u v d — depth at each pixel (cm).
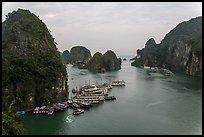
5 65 11162
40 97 11900
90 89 15712
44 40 14038
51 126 9406
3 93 10662
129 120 9956
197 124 9400
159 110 11338
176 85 18050
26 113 10969
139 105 12288
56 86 12488
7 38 13038
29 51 12519
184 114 10650
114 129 9019
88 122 9788
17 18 15175
